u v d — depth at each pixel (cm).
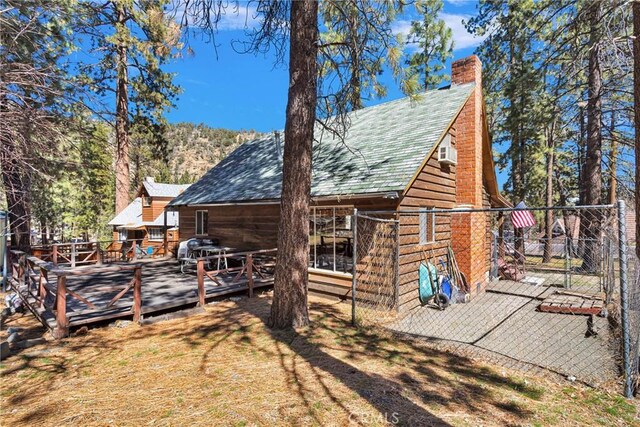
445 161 901
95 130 1077
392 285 725
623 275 362
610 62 983
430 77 1952
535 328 619
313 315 650
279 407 321
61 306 522
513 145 1744
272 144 1416
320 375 394
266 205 1061
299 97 541
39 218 1889
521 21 1277
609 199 1670
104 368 413
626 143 1234
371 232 766
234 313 659
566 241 1021
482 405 334
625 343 362
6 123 665
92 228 2667
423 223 840
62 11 774
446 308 770
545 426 298
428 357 467
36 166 835
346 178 821
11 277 835
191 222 1383
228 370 405
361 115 1210
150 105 1568
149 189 2661
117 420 299
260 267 948
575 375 412
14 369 410
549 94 1377
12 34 702
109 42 1248
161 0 1269
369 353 471
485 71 1504
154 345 492
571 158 1902
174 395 345
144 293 758
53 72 750
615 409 331
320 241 888
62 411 315
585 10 909
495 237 1208
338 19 613
